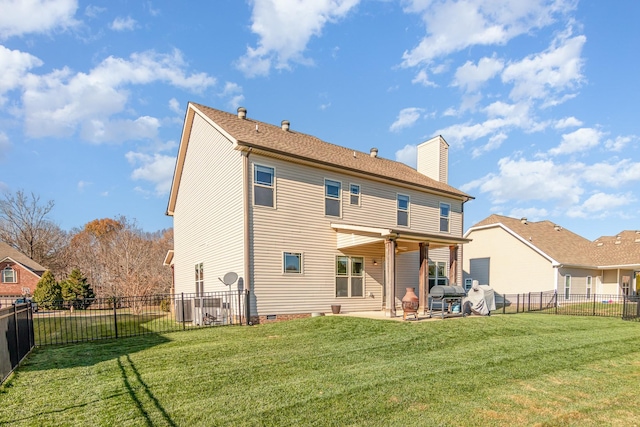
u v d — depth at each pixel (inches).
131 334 385.7
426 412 168.4
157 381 209.0
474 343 321.4
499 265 973.8
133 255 1090.7
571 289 884.6
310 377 217.0
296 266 501.0
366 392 191.9
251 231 464.8
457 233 751.7
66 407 171.8
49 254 1536.7
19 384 207.3
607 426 158.2
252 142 470.3
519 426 155.9
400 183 637.3
